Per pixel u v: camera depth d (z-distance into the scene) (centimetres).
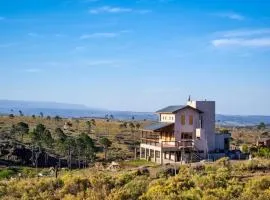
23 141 11588
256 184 4294
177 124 7412
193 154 7188
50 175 6450
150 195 4019
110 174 5469
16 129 11894
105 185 4541
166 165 6012
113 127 17462
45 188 4597
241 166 5434
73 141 9875
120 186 4606
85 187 4541
